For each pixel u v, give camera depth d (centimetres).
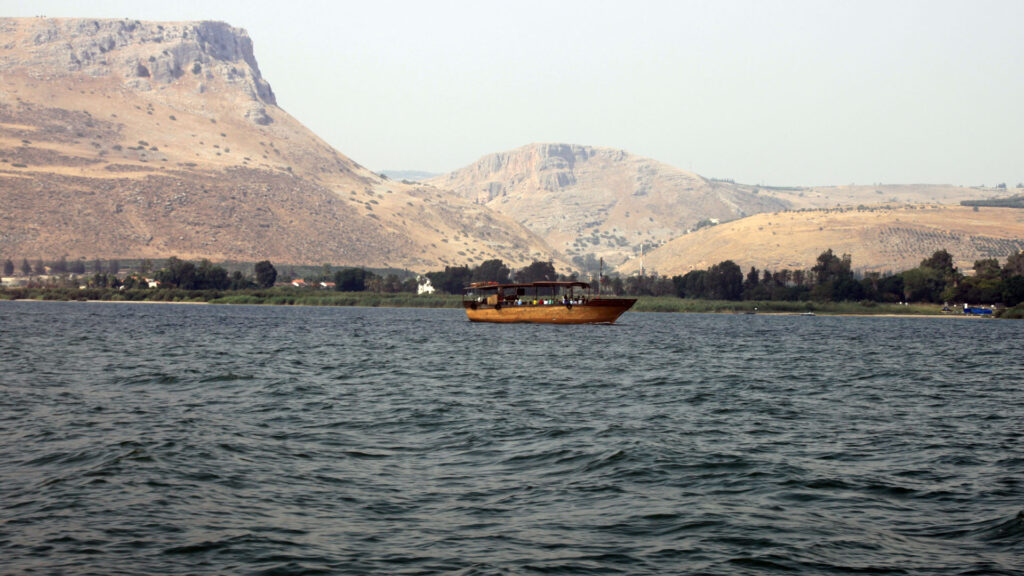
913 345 10756
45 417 4006
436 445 3428
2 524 2320
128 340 9719
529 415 4266
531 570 2008
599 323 15575
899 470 3050
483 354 8475
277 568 2017
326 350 8800
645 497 2645
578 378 6200
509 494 2664
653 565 2056
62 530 2277
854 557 2127
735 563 2075
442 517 2417
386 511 2472
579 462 3106
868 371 7044
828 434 3822
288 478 2845
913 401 5084
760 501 2612
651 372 6712
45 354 7531
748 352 9162
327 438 3572
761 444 3534
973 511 2511
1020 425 4138
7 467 2958
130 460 3027
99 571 1992
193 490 2673
